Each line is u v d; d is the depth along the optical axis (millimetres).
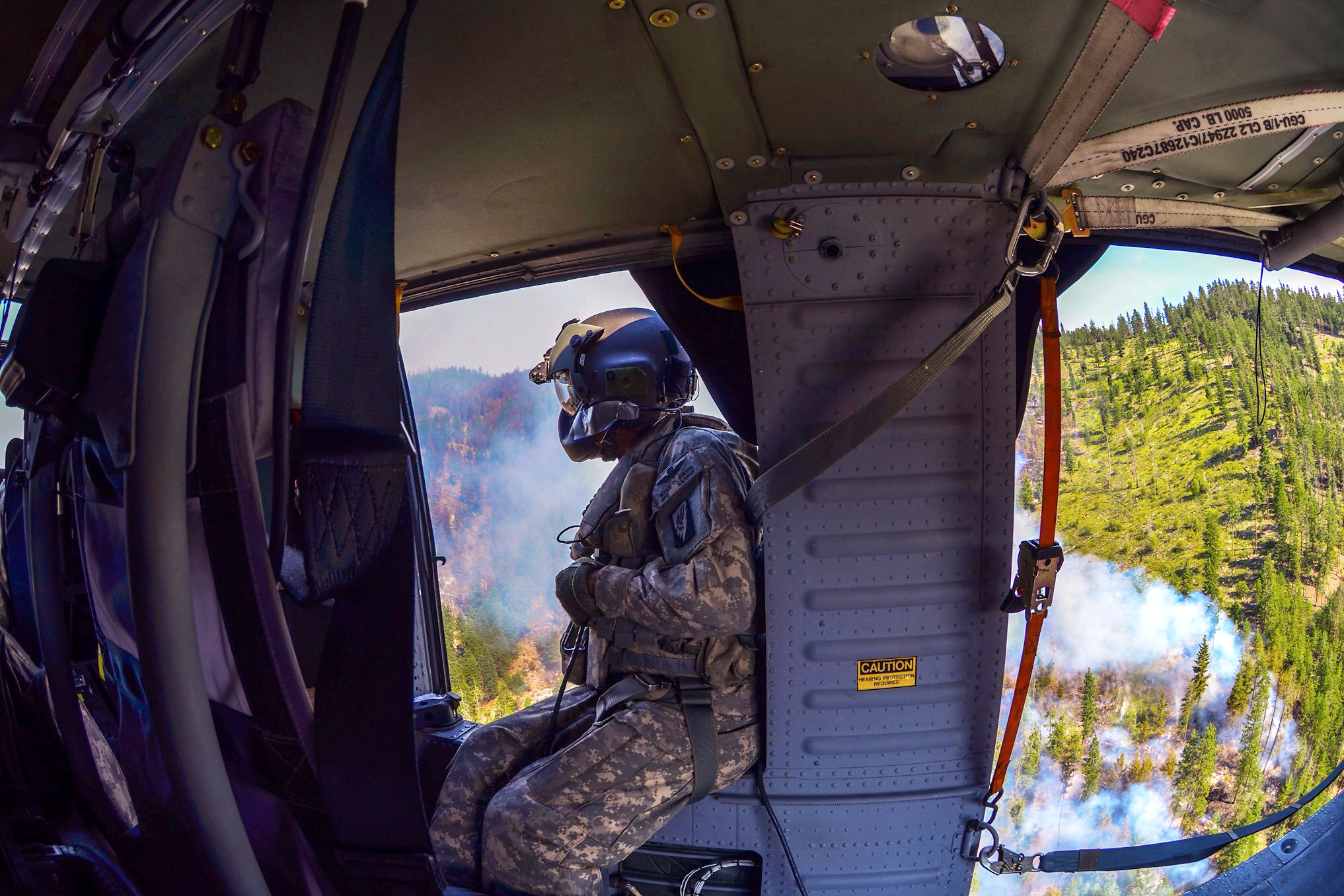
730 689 1924
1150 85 1661
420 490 2887
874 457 1888
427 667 2881
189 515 1023
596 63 1573
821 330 1890
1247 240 2250
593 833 1714
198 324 885
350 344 891
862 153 1869
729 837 2029
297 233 854
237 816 897
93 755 1328
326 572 875
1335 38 1469
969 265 1889
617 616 1902
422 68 1564
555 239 2297
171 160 887
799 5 1436
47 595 1239
